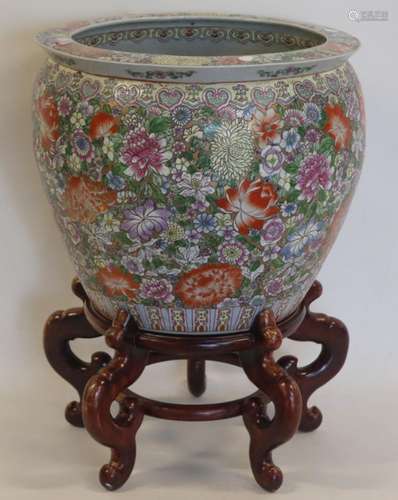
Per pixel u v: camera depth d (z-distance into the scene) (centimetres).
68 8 148
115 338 122
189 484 136
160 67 104
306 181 112
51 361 145
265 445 130
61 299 166
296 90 109
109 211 112
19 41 149
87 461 142
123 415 131
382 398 161
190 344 123
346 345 144
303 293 130
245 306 121
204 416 130
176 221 110
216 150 106
